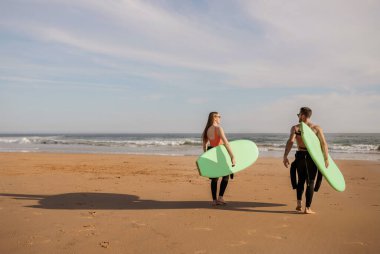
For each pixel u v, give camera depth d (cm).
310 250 334
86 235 380
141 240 363
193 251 330
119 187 726
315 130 491
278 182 823
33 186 723
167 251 330
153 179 861
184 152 2264
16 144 3706
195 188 723
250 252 328
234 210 508
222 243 354
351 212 496
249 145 602
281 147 2747
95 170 1061
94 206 536
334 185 464
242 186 758
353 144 3206
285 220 447
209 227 414
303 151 479
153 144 3441
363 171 1096
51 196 616
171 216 469
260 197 622
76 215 473
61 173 960
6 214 474
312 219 453
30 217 459
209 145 561
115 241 360
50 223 429
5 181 791
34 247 340
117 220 446
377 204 557
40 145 3431
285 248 339
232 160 517
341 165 1291
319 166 455
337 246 346
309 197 479
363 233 389
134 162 1373
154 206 538
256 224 427
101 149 2670
